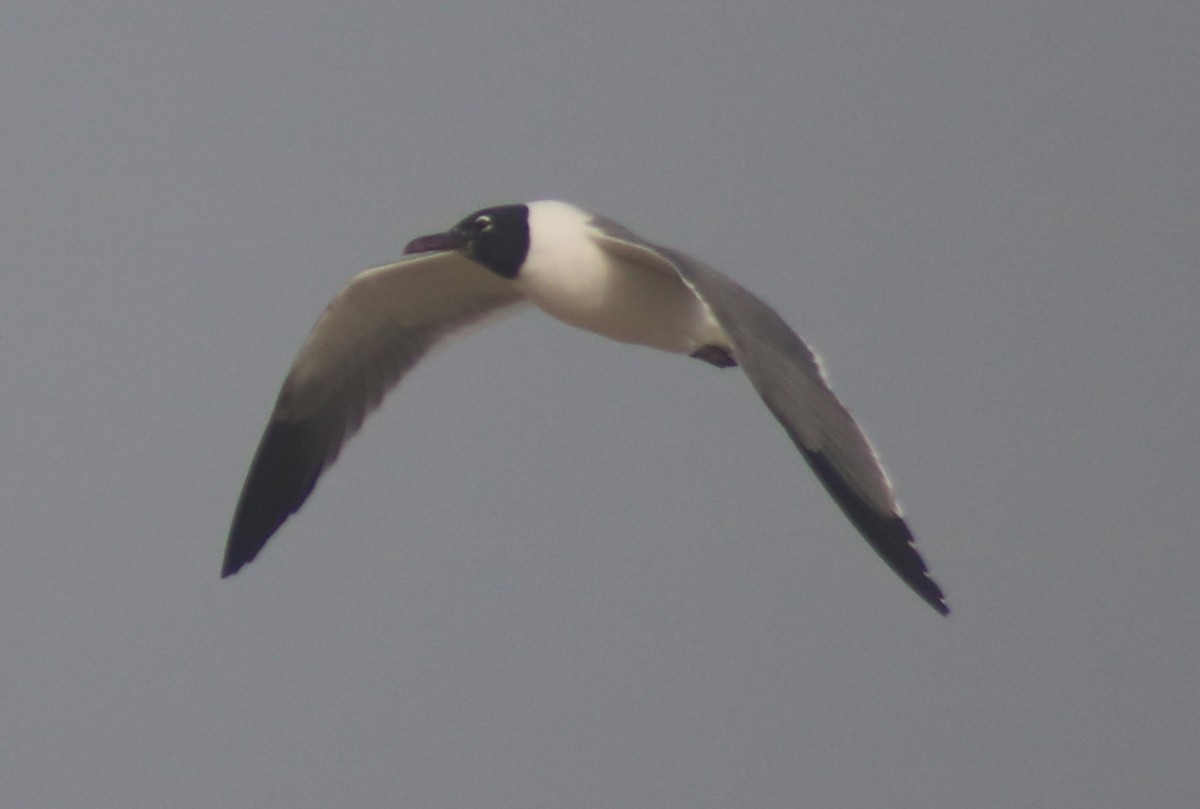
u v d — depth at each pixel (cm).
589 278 1244
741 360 1039
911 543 992
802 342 1080
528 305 1347
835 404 1044
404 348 1353
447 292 1330
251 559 1359
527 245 1247
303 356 1337
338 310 1323
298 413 1354
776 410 1024
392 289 1320
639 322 1256
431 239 1263
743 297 1092
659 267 1229
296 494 1359
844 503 1005
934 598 978
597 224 1248
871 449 1025
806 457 1015
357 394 1355
